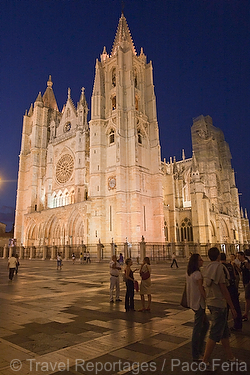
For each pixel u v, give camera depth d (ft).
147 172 231.09
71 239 236.22
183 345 26.94
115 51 259.80
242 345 27.76
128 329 32.37
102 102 243.40
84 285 71.05
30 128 338.54
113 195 218.79
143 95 249.96
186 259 177.06
